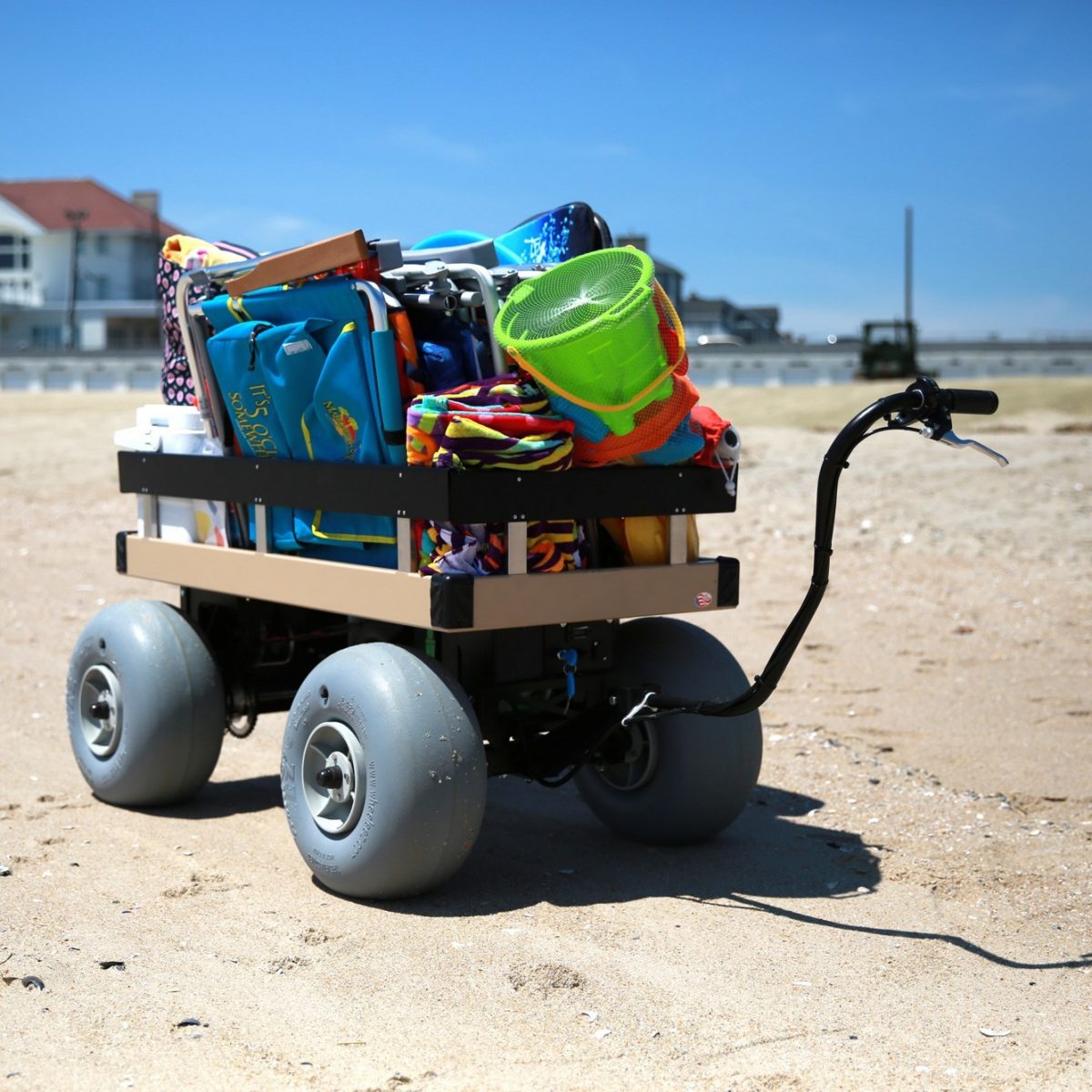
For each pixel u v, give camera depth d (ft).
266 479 17.44
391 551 16.37
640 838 18.26
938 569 41.68
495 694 16.74
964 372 148.77
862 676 29.58
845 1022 12.94
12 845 17.99
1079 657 31.32
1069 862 17.92
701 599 16.89
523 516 15.21
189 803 20.12
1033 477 55.21
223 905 15.85
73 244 261.24
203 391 18.48
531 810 20.02
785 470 59.16
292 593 17.17
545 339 14.84
